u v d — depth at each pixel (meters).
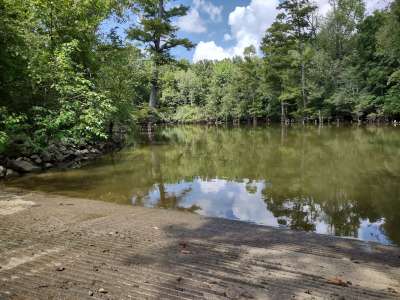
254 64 51.84
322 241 5.41
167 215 6.89
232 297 3.22
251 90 52.91
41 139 13.23
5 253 4.41
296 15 42.19
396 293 3.43
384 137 22.75
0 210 6.89
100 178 11.14
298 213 7.32
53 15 15.32
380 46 34.56
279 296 3.27
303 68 42.03
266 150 17.75
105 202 7.98
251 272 3.91
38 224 5.86
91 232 5.45
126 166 13.62
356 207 7.65
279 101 48.16
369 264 4.38
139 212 7.08
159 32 28.86
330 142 20.59
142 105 31.50
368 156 14.69
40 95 14.24
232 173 11.82
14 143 12.41
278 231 5.93
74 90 13.59
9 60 12.76
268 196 8.73
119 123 23.73
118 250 4.57
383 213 7.20
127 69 22.20
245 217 7.07
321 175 11.05
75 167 13.34
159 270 3.88
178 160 15.09
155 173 12.05
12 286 3.41
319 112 40.84
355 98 38.88
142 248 4.70
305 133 28.44
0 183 10.15
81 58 17.55
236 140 24.36
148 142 24.19
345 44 43.00
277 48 43.31
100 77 19.16
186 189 9.62
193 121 69.44
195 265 4.08
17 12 13.58
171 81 74.50
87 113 13.87
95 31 19.25
